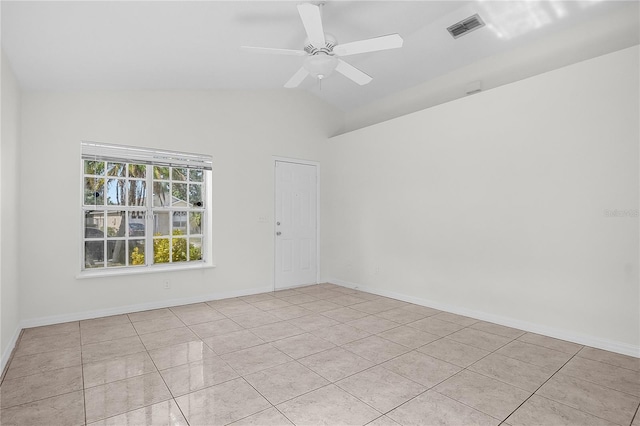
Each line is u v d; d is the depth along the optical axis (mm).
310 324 3744
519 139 3586
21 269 3521
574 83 3217
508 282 3680
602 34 3371
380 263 5098
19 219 3475
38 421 1989
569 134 3242
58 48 2914
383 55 4375
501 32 3766
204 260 4859
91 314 3906
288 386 2402
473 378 2516
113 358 2850
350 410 2111
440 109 4324
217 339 3293
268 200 5320
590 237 3121
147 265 4383
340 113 6223
